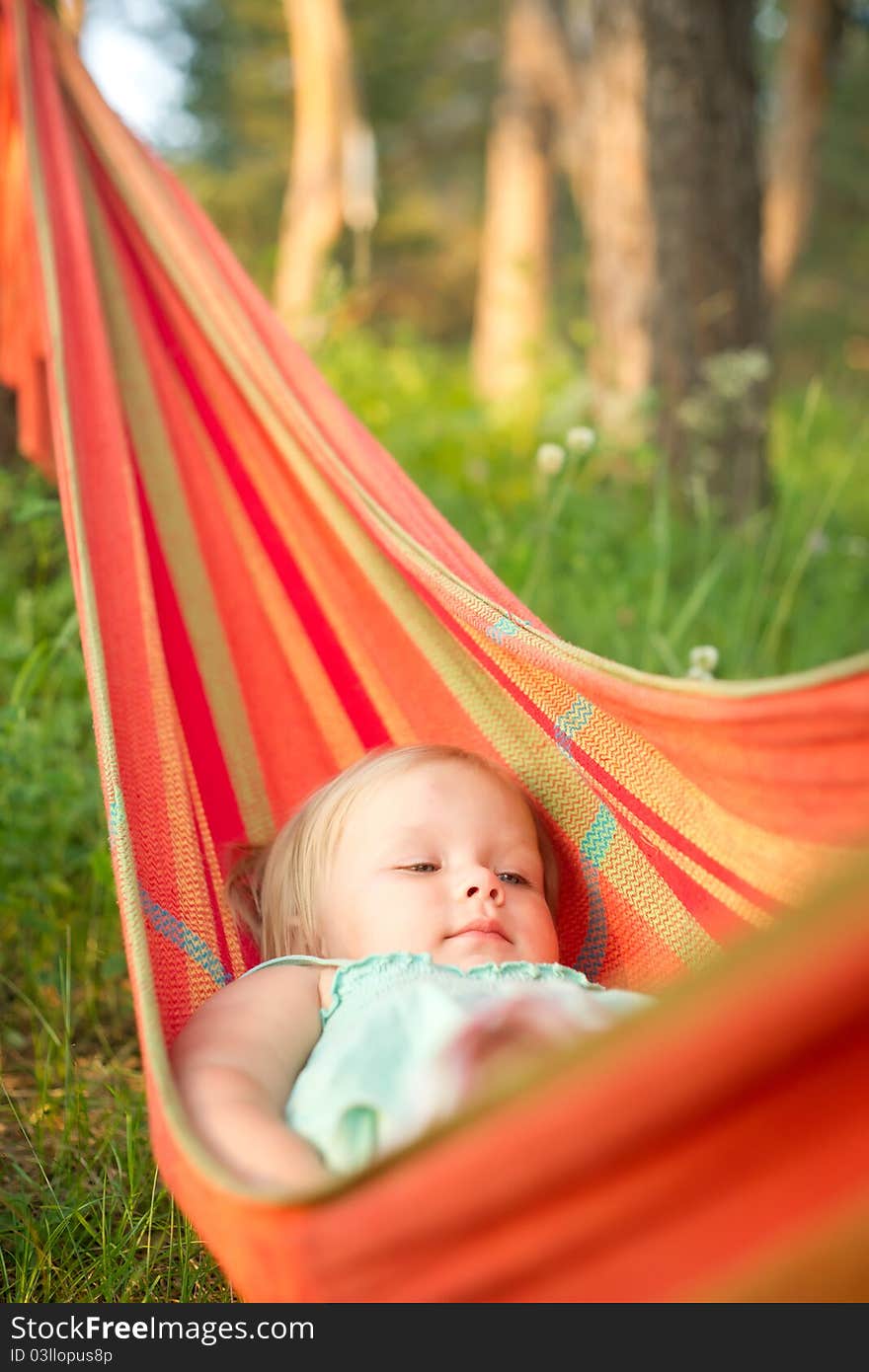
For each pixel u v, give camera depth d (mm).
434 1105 1729
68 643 3576
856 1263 1084
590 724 2143
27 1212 2248
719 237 6977
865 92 22906
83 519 2570
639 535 5602
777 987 1014
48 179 3350
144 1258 2203
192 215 3439
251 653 2779
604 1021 1896
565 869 2354
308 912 2316
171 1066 1785
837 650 5137
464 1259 1196
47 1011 3049
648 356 7004
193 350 3133
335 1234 1232
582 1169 1117
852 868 989
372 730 2727
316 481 2717
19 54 3566
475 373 13625
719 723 1648
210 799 2572
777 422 9883
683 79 6953
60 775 3295
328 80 12664
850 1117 1091
